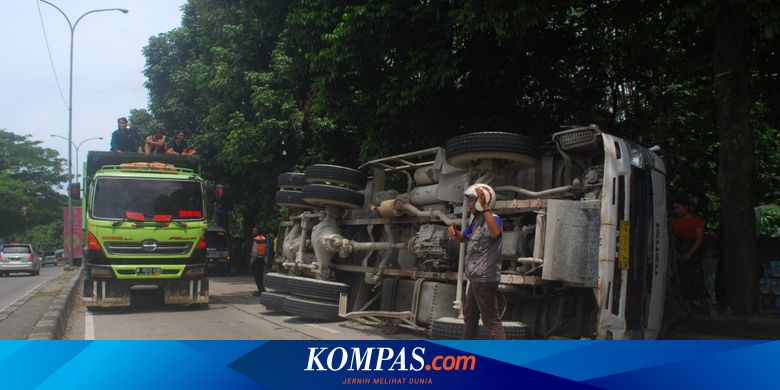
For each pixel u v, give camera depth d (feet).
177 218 39.99
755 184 46.44
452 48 39.73
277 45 66.28
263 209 72.33
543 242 22.79
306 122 66.23
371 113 41.45
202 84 74.13
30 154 232.94
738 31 29.27
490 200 19.84
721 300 31.42
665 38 39.42
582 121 46.50
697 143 43.65
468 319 20.94
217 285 66.49
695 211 31.89
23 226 228.43
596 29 41.06
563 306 24.22
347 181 33.86
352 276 35.06
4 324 30.04
